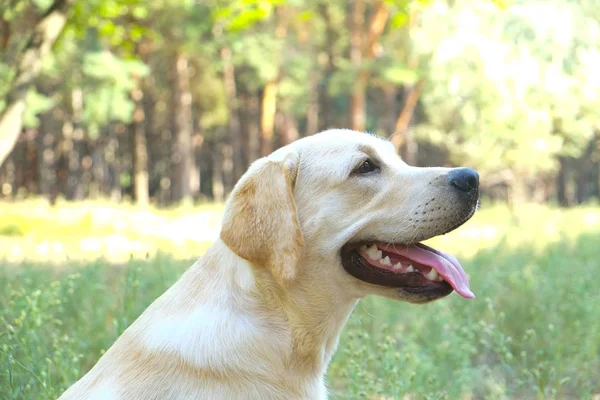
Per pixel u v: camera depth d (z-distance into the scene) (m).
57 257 11.67
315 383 3.48
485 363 6.12
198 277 3.44
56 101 36.56
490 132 32.97
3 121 12.30
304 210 3.51
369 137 3.78
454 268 3.50
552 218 20.89
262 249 3.25
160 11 31.36
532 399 5.50
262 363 3.27
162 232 17.14
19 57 12.44
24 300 4.85
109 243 14.54
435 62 31.05
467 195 3.54
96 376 3.33
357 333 5.36
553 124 33.25
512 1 9.60
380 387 4.82
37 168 44.44
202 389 3.15
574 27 30.38
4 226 16.39
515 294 7.05
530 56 30.52
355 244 3.56
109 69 28.06
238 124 49.75
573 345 5.97
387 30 36.59
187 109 37.81
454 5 30.25
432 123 36.28
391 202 3.54
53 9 12.45
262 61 36.44
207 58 38.72
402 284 3.53
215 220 20.81
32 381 4.30
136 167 38.84
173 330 3.26
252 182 3.32
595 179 54.84
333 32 45.34
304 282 3.44
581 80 31.20
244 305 3.33
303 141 3.70
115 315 5.66
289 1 35.38
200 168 56.81
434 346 5.77
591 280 7.57
